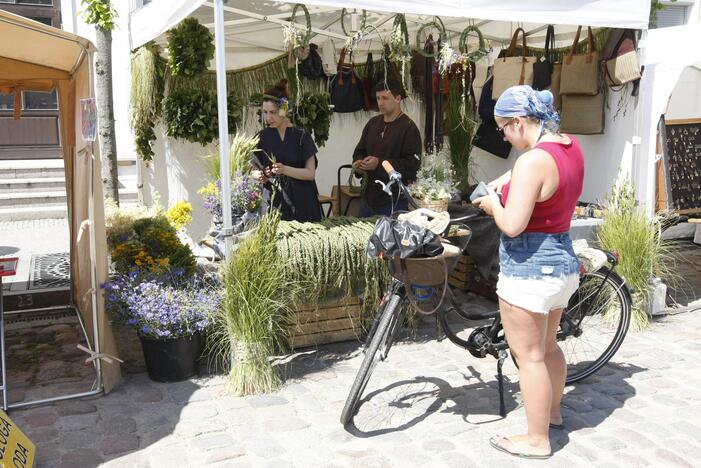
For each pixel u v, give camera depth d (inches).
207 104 221.5
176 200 239.5
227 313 143.9
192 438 124.7
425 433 127.3
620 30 200.8
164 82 229.5
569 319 143.8
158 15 192.9
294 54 196.7
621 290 153.9
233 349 146.3
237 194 161.3
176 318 143.6
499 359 133.8
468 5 160.1
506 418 133.6
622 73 199.0
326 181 276.7
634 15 183.8
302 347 172.4
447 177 184.4
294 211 195.9
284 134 198.5
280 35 238.8
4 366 139.6
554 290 110.8
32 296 206.2
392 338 129.6
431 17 223.8
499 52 261.4
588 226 197.3
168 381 149.5
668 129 212.2
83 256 169.9
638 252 187.0
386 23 236.8
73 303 204.5
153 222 183.3
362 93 259.6
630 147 203.3
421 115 273.7
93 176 141.6
